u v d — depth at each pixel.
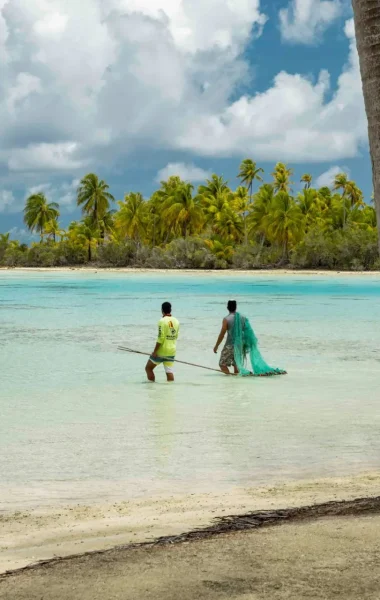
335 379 13.33
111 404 10.81
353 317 28.42
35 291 50.22
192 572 3.61
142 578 3.54
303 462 7.31
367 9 4.35
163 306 13.19
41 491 6.30
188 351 17.84
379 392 11.85
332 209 102.31
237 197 103.00
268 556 3.83
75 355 17.12
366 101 4.45
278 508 5.45
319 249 85.12
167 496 6.09
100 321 26.91
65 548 4.45
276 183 111.38
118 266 100.25
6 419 9.66
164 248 102.88
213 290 51.62
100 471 6.98
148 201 105.81
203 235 96.88
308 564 3.67
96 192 106.75
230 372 14.18
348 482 6.43
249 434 8.67
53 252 106.69
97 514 5.50
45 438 8.51
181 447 8.02
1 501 5.97
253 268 89.06
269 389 12.20
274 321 26.66
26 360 16.17
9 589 3.48
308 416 9.82
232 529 4.78
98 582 3.52
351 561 3.71
